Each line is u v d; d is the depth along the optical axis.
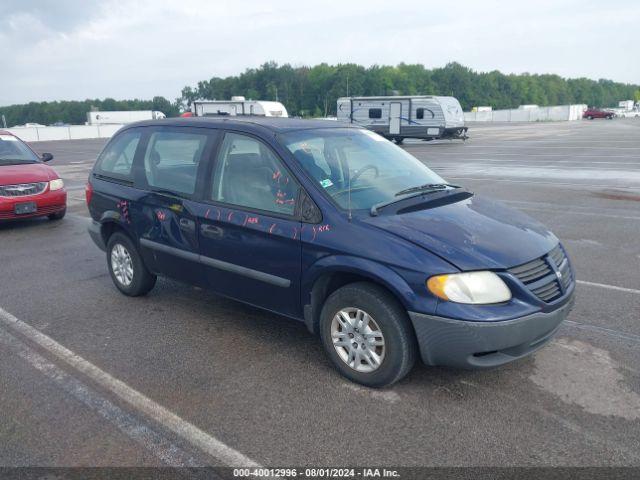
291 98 99.00
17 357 4.07
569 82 156.12
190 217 4.31
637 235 7.46
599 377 3.57
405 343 3.28
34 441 3.02
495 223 3.60
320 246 3.49
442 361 3.22
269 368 3.82
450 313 3.06
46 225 9.09
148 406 3.36
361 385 3.54
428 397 3.38
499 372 3.66
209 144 4.32
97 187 5.32
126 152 5.12
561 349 3.98
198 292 5.46
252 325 4.59
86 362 3.96
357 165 4.11
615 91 171.88
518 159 18.80
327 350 3.67
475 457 2.81
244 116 4.72
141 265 5.07
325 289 3.69
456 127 28.34
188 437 3.03
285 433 3.05
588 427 3.04
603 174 14.21
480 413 3.19
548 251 3.45
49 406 3.38
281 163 3.83
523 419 3.12
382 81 99.00
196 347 4.18
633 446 2.87
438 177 4.48
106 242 5.48
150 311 4.95
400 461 2.79
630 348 3.98
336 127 4.50
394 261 3.19
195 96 110.00
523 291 3.14
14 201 8.49
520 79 134.00
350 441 2.96
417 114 28.33
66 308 5.08
